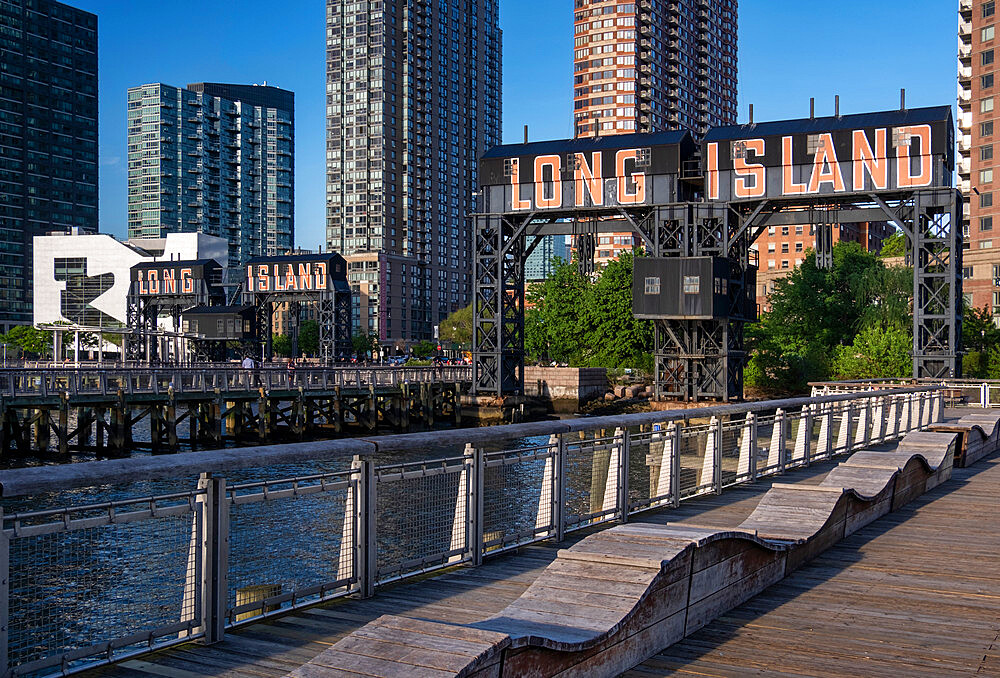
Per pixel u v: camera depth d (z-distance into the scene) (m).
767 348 73.31
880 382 40.94
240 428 56.75
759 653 6.86
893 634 7.38
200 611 6.75
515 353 65.69
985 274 111.31
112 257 194.62
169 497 6.57
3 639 5.60
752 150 55.84
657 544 7.32
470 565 9.41
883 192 52.69
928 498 14.84
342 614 7.52
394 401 67.12
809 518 10.52
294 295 105.25
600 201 59.59
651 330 87.19
